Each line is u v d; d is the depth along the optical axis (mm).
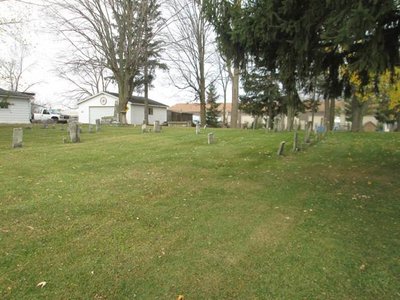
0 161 9477
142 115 44188
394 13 5457
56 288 3434
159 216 5414
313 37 6562
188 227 5016
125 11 29594
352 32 5043
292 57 7234
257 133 19109
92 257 4051
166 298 3357
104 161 9797
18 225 4871
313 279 3709
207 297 3385
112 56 30141
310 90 9008
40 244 4320
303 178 8258
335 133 20719
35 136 16766
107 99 42719
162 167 9195
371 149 13211
